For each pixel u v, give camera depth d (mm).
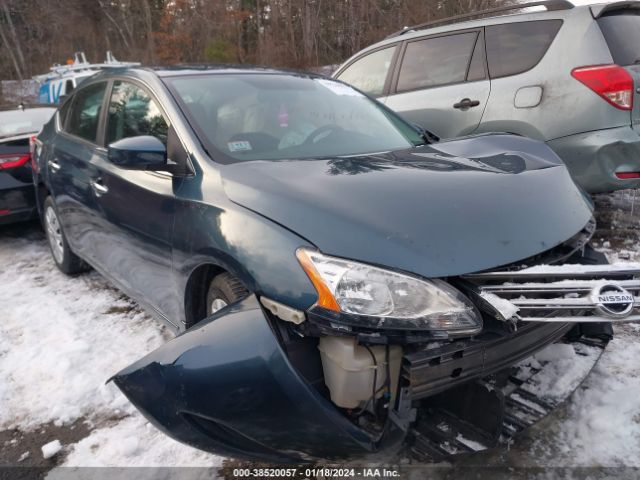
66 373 2883
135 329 3363
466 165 2381
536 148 2693
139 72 3148
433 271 1718
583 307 1743
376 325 1643
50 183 3986
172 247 2416
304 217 1890
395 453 1813
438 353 1697
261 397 1704
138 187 2711
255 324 1781
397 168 2318
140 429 2420
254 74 3232
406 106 5320
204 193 2271
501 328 1768
